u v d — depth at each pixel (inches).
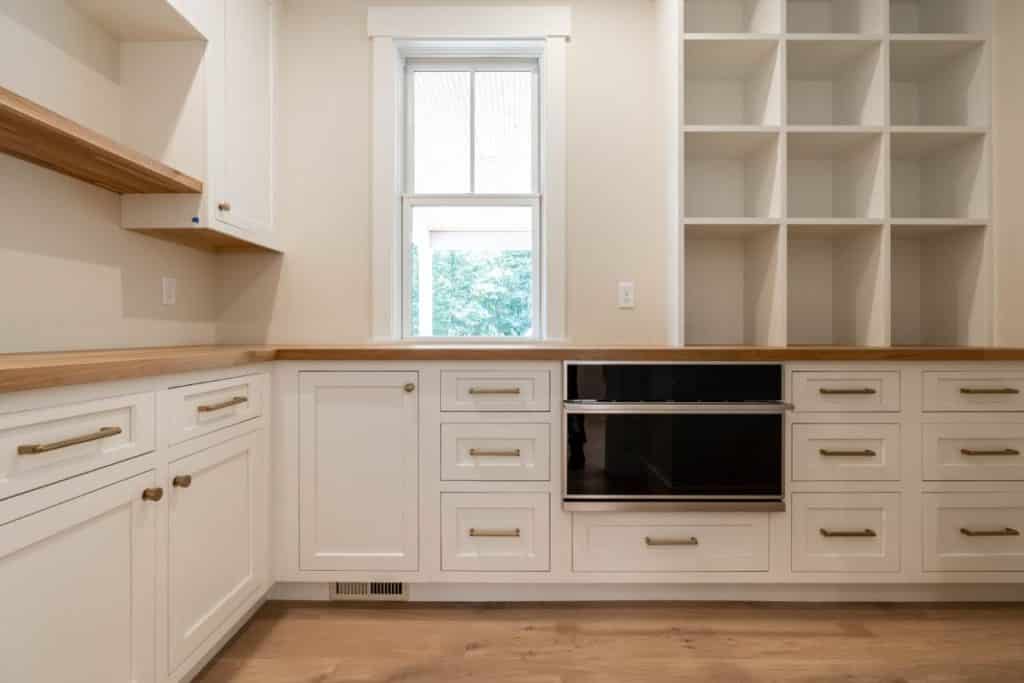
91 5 61.0
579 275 94.8
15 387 33.4
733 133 83.1
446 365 72.9
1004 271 81.8
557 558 73.0
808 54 86.0
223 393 60.5
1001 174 82.0
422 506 73.0
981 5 82.7
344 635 66.9
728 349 72.3
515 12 92.7
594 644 65.0
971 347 80.6
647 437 72.2
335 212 93.9
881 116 82.3
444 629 68.3
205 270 89.9
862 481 72.9
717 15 94.0
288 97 93.4
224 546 60.9
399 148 95.7
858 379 73.0
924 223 81.5
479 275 98.2
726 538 72.9
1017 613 72.6
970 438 73.0
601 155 94.4
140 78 68.9
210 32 69.3
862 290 86.7
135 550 46.1
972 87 84.2
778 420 72.7
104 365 41.0
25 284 55.5
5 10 53.1
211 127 69.4
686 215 94.8
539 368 72.7
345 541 73.1
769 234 85.6
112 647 43.4
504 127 97.4
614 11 94.2
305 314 93.9
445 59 97.3
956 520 73.3
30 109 42.6
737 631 67.9
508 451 72.6
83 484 40.2
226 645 64.7
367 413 72.9
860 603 75.2
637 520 72.9
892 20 94.4
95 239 64.7
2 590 33.9
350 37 93.5
